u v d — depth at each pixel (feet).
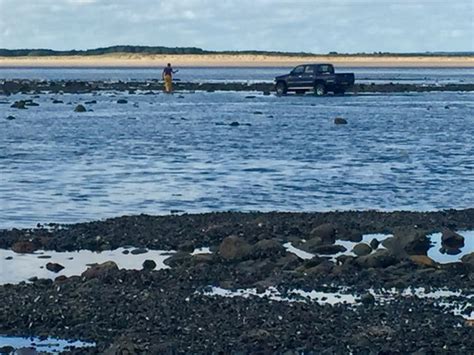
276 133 119.14
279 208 63.62
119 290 40.91
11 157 91.15
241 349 32.76
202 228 55.36
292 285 42.52
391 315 37.40
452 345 33.45
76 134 115.96
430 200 67.62
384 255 46.52
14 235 53.21
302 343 33.42
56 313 37.01
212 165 85.76
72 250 50.55
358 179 77.41
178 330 34.91
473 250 51.06
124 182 74.74
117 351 32.24
